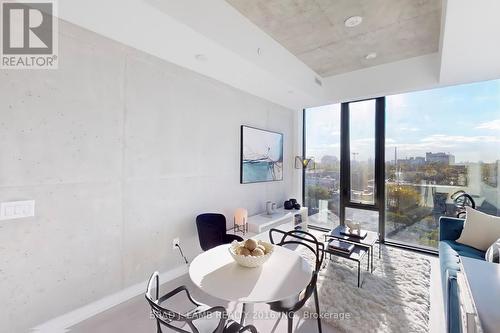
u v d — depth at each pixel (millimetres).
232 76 3109
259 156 4133
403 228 3938
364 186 4324
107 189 2242
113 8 1715
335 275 2818
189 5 1980
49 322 1907
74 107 2021
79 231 2070
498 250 2197
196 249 3078
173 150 2799
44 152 1875
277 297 1260
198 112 3088
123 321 2023
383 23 2684
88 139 2107
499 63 2672
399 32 2869
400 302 2283
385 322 1999
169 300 2318
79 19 1848
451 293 1709
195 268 1569
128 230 2406
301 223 4434
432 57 3387
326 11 2475
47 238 1901
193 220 3043
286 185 4973
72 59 2006
